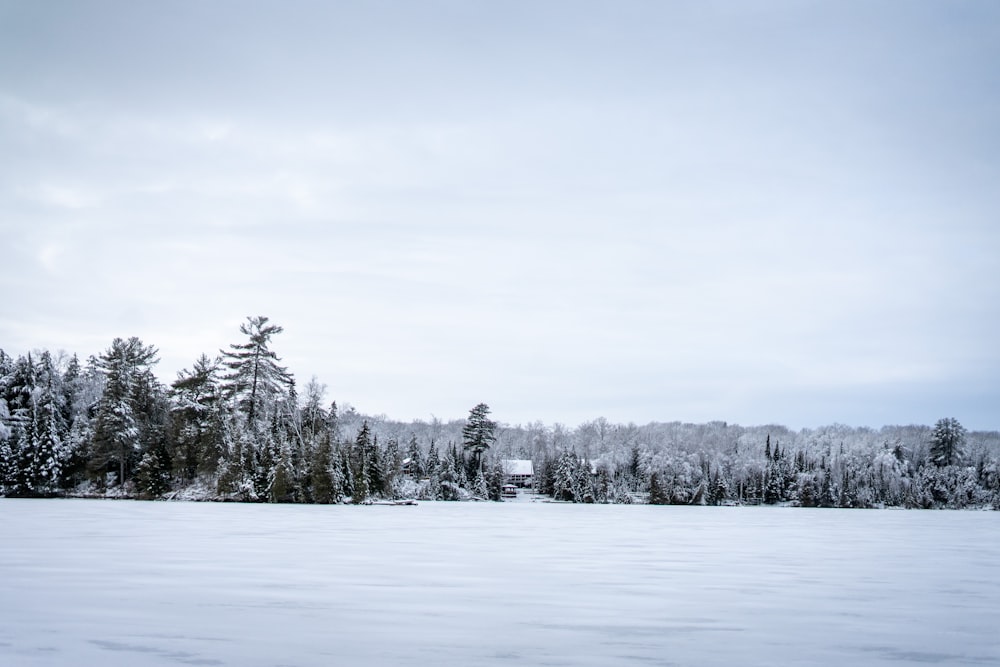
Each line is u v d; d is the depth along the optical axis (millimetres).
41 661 13078
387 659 13492
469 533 47875
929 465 184750
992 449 199125
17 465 97938
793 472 177000
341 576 24359
